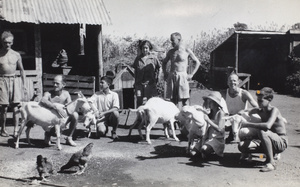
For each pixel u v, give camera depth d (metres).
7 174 5.07
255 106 6.32
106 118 7.33
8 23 11.62
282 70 15.72
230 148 6.44
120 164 5.55
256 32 14.67
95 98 7.17
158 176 5.01
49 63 12.86
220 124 5.53
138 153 6.16
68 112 6.41
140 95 8.52
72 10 10.17
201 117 5.59
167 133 7.26
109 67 15.47
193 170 5.25
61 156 5.94
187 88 8.08
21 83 8.03
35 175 5.05
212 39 19.34
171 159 5.80
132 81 10.31
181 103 8.25
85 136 7.40
